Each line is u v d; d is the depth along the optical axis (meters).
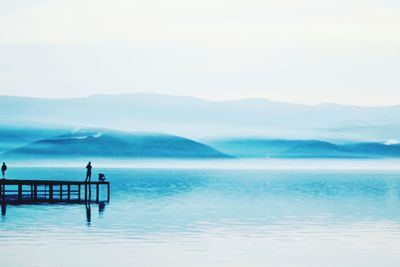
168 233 54.12
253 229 57.28
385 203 91.44
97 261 41.69
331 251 45.81
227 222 63.03
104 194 114.50
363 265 41.53
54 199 91.88
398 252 45.56
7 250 45.22
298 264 41.56
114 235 52.66
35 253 44.19
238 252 45.09
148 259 42.50
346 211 76.69
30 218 64.81
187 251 45.28
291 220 65.44
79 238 50.78
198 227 58.59
